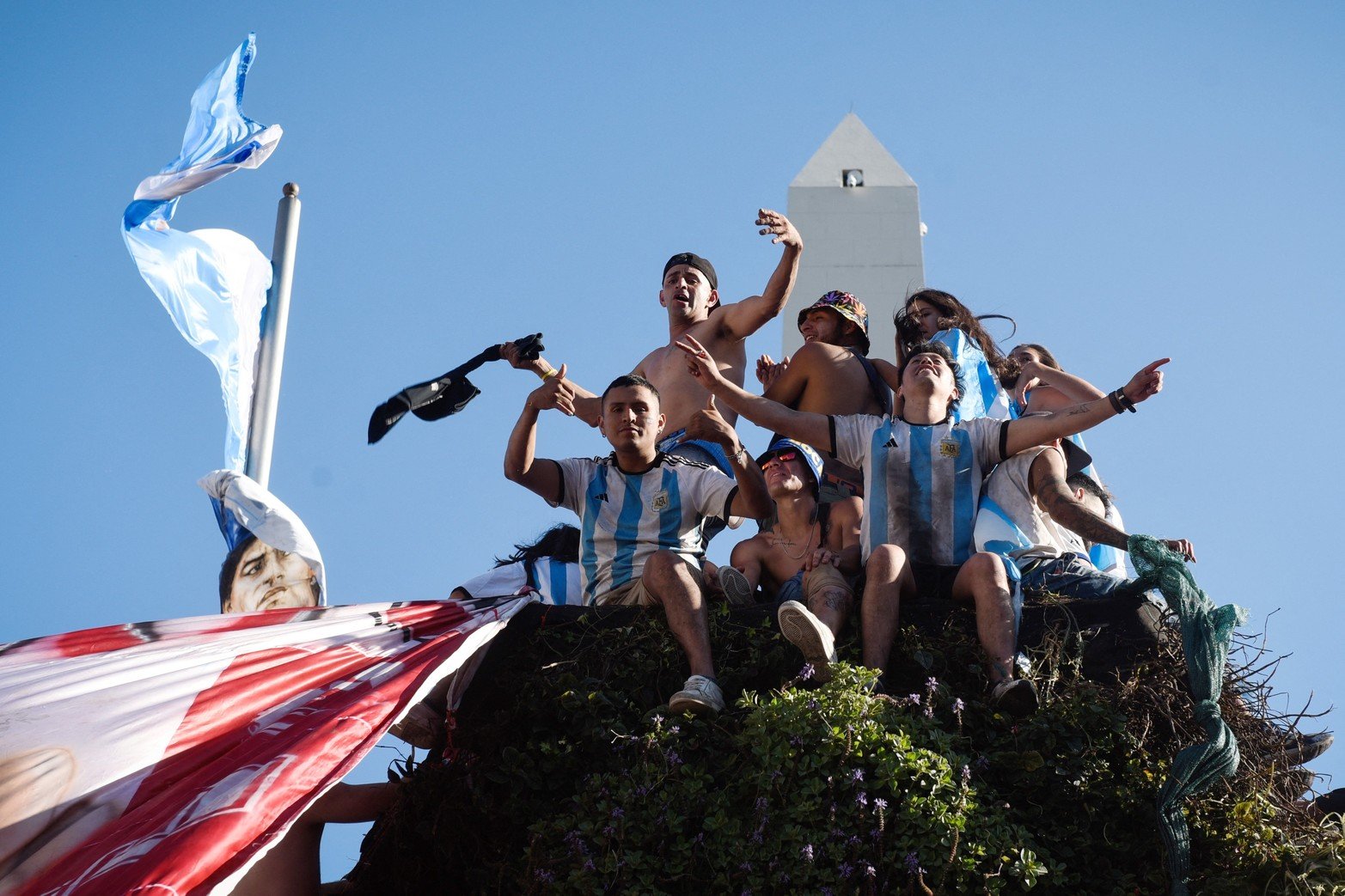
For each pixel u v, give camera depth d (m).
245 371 9.12
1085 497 7.79
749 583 6.90
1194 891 5.93
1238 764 6.20
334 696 6.07
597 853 5.90
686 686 6.32
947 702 6.34
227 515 7.92
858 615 6.81
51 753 5.72
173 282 9.04
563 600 7.43
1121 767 6.28
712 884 5.79
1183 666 6.55
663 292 9.22
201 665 6.17
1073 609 6.75
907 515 7.18
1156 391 7.06
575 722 6.36
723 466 8.03
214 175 9.09
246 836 5.28
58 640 6.45
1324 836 6.11
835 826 5.80
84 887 5.10
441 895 6.21
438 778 6.30
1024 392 8.64
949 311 8.74
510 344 7.80
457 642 6.40
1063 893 5.92
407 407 7.57
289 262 9.44
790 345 10.95
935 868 5.68
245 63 9.32
